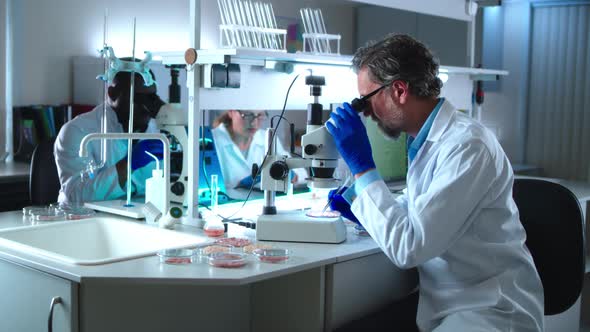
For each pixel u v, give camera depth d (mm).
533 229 2230
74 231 2236
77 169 2604
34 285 1750
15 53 4277
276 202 2646
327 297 1910
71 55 4535
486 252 1757
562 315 2764
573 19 5129
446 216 1632
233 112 2971
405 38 1763
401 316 2055
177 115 2408
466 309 1767
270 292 2037
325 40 2680
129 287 1754
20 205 3602
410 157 1871
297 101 2658
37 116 4188
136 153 2736
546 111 5328
